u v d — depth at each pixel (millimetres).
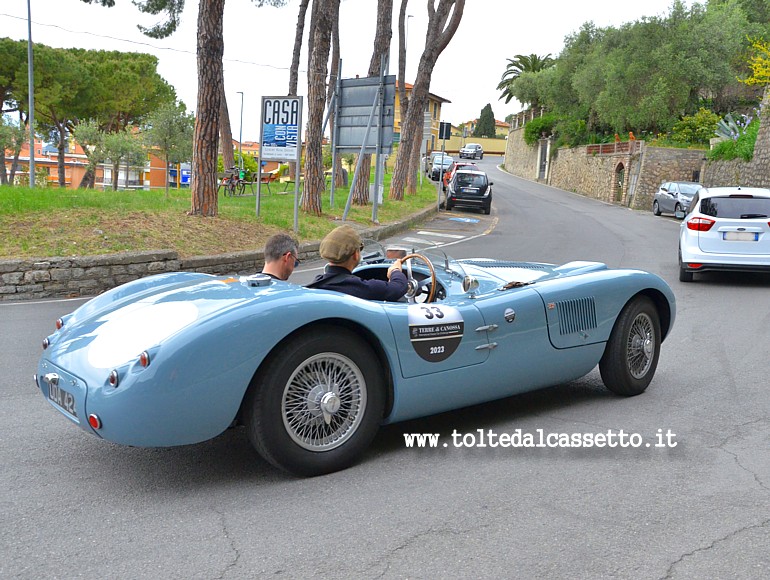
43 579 2734
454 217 25734
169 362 3270
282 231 14828
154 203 15266
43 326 7746
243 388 3426
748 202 10875
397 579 2740
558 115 56312
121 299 4207
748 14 45250
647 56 38125
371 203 23969
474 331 4242
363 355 3809
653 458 4043
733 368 6074
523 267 5496
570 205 35875
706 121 37250
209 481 3703
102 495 3533
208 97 14258
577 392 5406
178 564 2852
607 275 5074
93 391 3348
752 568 2828
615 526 3193
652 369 5367
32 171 21875
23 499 3480
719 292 10406
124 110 38312
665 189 29203
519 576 2762
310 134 18109
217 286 4027
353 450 3834
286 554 2934
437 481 3703
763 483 3688
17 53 32812
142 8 24281
